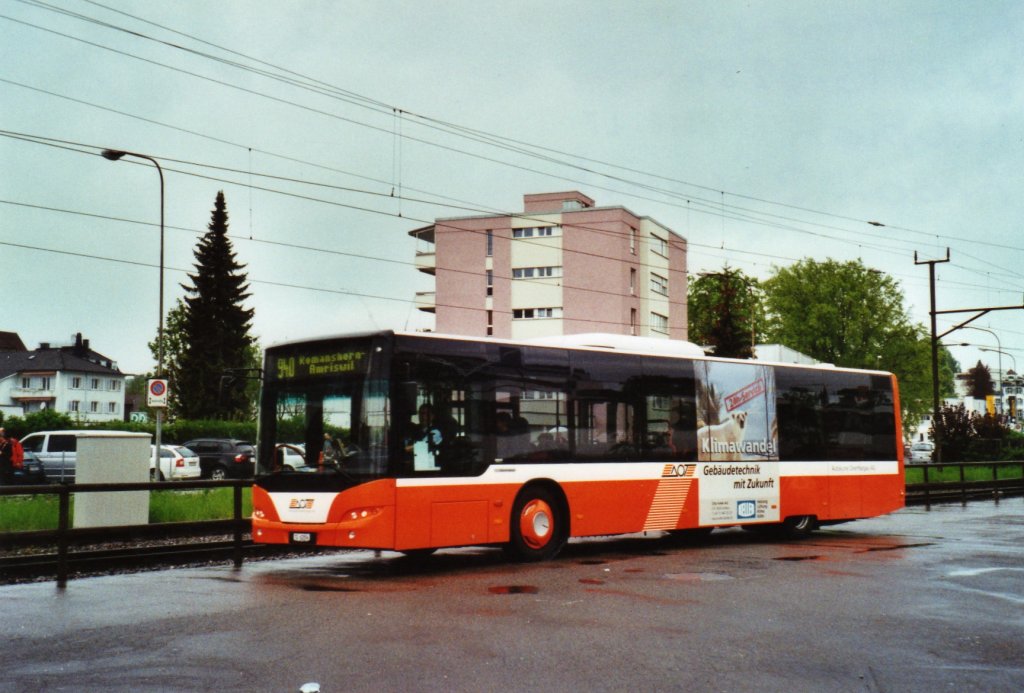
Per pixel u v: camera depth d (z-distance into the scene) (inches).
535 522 559.5
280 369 531.5
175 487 524.1
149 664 288.8
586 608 390.6
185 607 391.2
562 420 580.1
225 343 2482.8
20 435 1876.2
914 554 601.0
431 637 329.7
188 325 2470.5
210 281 2490.2
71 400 4114.2
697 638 330.6
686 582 469.4
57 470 1348.4
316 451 508.7
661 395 638.5
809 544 674.2
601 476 594.6
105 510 652.1
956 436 1766.7
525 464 557.0
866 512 766.5
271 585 461.4
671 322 2770.7
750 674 281.1
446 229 2625.5
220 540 643.5
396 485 496.1
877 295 2859.3
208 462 1533.0
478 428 537.0
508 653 305.7
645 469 620.7
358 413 501.4
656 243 2655.0
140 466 671.8
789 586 455.5
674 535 754.2
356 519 490.0
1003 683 272.7
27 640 323.6
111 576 502.9
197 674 276.8
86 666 286.2
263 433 529.7
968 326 1617.9
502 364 553.3
